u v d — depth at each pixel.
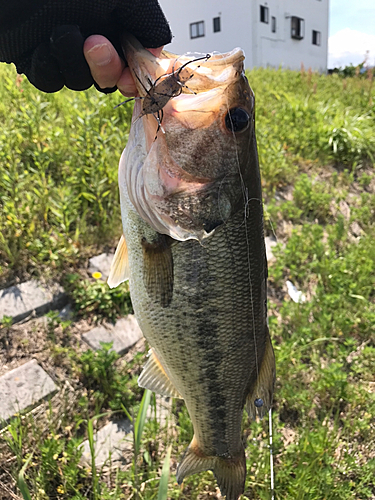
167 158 0.28
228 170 0.29
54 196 0.75
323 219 1.01
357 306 0.75
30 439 0.47
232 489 0.38
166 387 0.39
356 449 0.51
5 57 0.26
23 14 0.23
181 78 0.27
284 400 0.56
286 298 0.76
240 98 0.28
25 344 0.54
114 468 0.47
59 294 0.62
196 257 0.30
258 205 0.32
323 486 0.44
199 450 0.38
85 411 0.51
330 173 1.22
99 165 0.80
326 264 0.81
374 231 0.99
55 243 0.66
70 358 0.54
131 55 0.26
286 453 0.49
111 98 1.09
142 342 0.61
